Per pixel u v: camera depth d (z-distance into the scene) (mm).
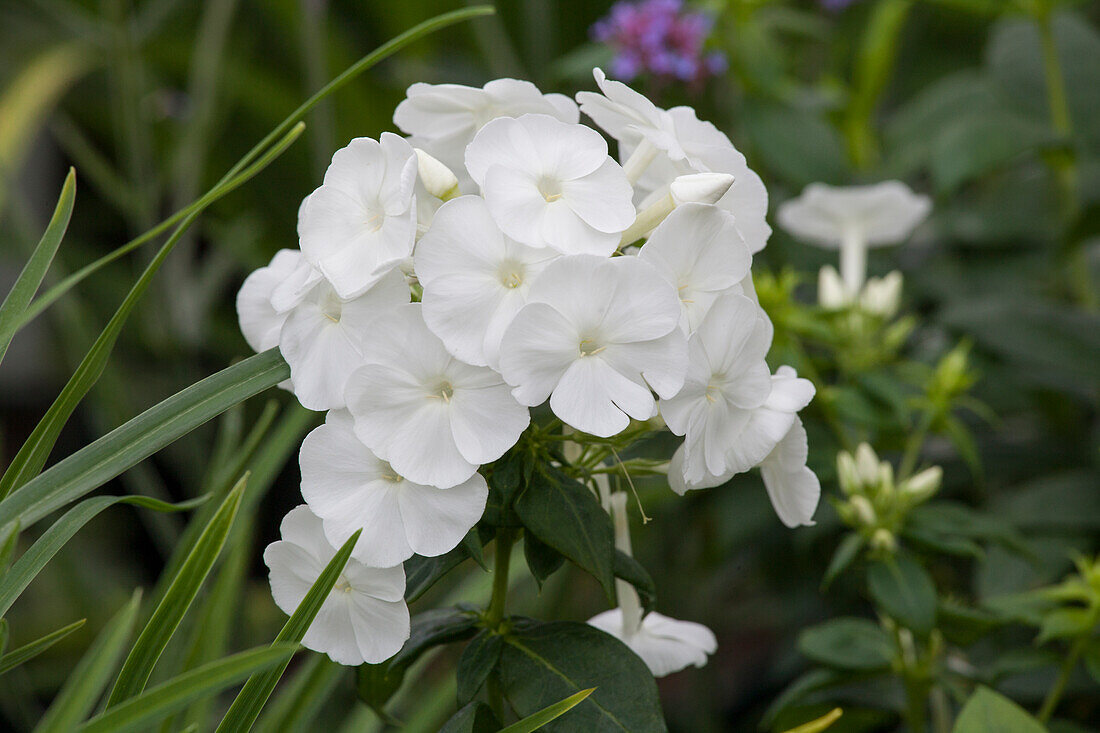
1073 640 590
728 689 1038
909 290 883
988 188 1035
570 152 466
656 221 483
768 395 483
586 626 495
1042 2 808
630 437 490
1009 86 894
